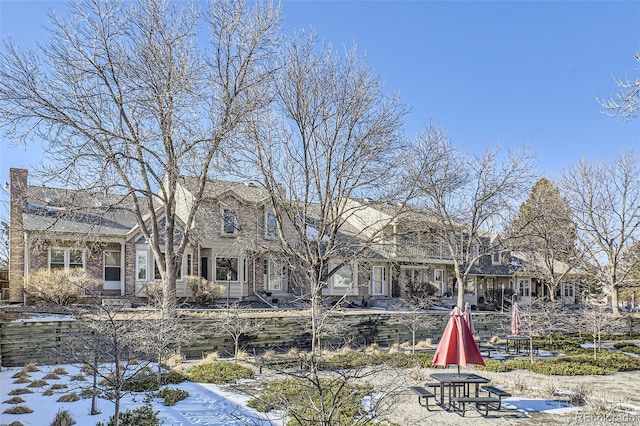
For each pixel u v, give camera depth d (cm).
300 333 2066
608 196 3712
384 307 3164
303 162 2353
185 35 1980
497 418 1066
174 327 1384
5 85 1756
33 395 1116
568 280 4156
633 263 3672
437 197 2769
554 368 1670
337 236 3191
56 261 2500
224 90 2052
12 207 2433
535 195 3650
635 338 2838
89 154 1858
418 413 1102
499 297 4116
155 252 2084
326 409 748
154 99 1898
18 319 1659
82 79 1850
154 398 1127
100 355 1012
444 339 1193
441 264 3819
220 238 2823
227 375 1380
